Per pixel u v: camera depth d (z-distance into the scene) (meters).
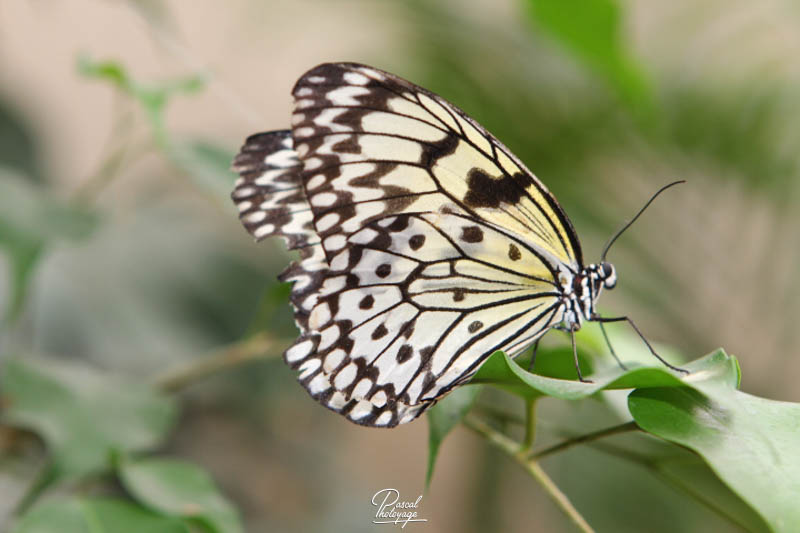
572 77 1.22
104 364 1.06
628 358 0.96
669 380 0.88
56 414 0.95
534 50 1.23
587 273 0.93
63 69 1.77
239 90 1.94
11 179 0.98
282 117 1.97
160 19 1.01
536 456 0.91
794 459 0.87
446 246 0.92
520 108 1.24
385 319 0.92
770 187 1.30
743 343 1.43
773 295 1.37
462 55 1.25
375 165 0.92
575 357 0.93
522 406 1.25
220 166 0.98
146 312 1.09
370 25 1.47
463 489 2.00
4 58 1.59
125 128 1.02
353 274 0.92
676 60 1.36
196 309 1.13
